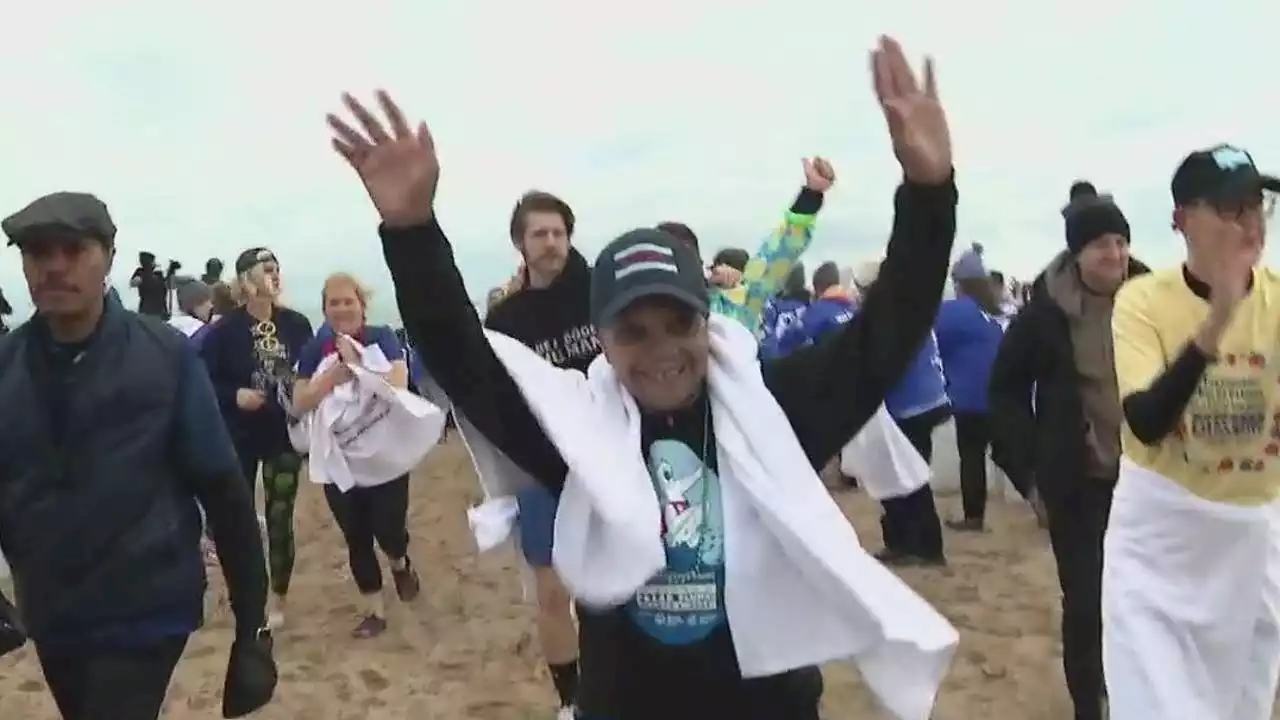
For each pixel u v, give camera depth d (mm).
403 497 7035
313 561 9039
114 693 3197
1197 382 3164
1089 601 4410
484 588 7984
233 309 6789
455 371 2404
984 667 5973
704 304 2336
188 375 3332
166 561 3264
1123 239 4309
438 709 5711
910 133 2293
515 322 4727
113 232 3242
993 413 4582
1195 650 3494
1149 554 3537
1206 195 3059
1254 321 3322
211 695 5922
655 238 2385
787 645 2287
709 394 2393
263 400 6582
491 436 2443
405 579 7363
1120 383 3408
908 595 2262
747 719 2391
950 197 2326
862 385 2404
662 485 2361
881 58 2326
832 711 5340
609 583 2277
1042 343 4441
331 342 6594
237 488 3387
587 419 2381
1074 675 4449
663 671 2379
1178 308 3373
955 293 9219
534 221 4672
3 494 3236
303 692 5965
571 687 4957
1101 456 4355
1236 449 3410
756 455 2295
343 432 6465
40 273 3137
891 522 8273
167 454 3299
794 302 10391
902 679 2238
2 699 6000
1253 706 3537
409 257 2359
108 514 3189
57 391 3201
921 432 8219
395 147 2334
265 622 3512
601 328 2375
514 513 2555
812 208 4465
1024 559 8273
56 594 3203
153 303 14500
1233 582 3465
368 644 6754
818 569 2217
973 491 9227
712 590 2342
